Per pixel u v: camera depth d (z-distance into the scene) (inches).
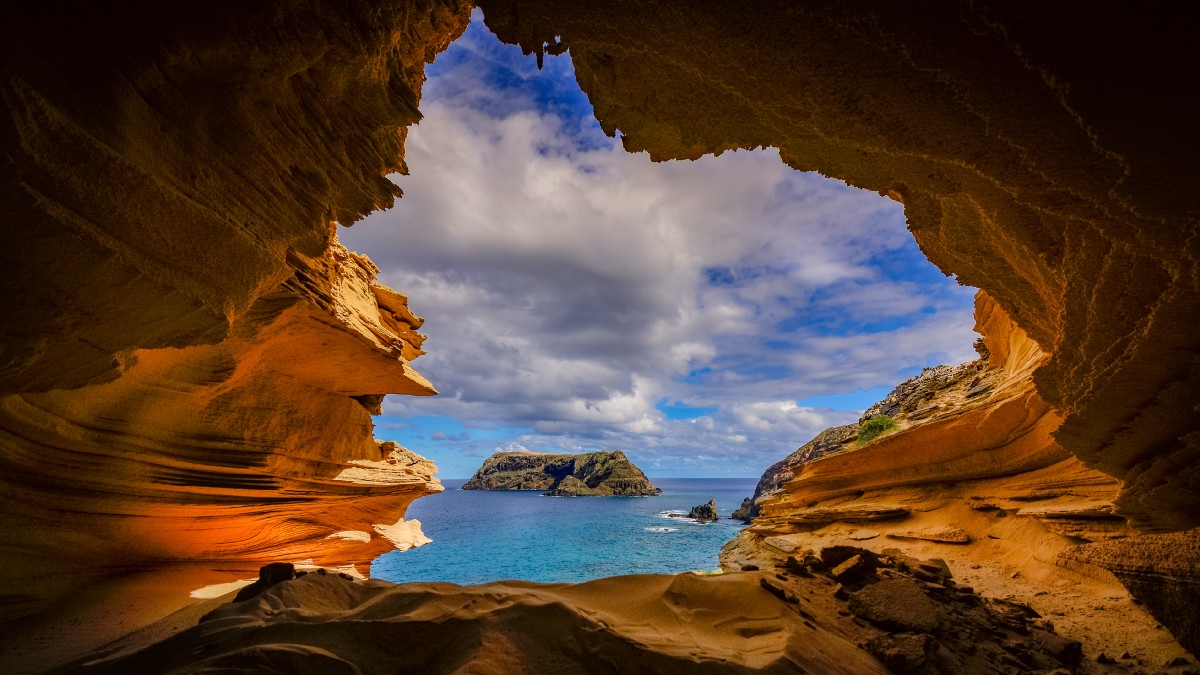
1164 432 201.3
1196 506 236.1
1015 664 213.9
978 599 280.2
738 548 866.1
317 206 249.9
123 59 161.8
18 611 313.9
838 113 149.6
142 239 176.2
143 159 171.5
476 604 200.4
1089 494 434.0
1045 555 425.1
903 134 148.4
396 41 221.9
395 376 581.3
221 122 197.6
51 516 350.6
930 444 633.0
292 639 173.0
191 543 461.4
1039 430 497.0
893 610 235.1
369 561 671.8
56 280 161.5
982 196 175.6
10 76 129.3
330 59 200.5
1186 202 120.0
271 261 233.1
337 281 494.3
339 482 568.7
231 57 179.8
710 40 141.8
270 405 493.4
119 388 369.1
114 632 306.0
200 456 443.8
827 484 813.9
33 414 314.8
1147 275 149.6
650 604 221.1
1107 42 98.0
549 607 193.5
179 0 161.0
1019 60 109.5
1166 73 98.2
